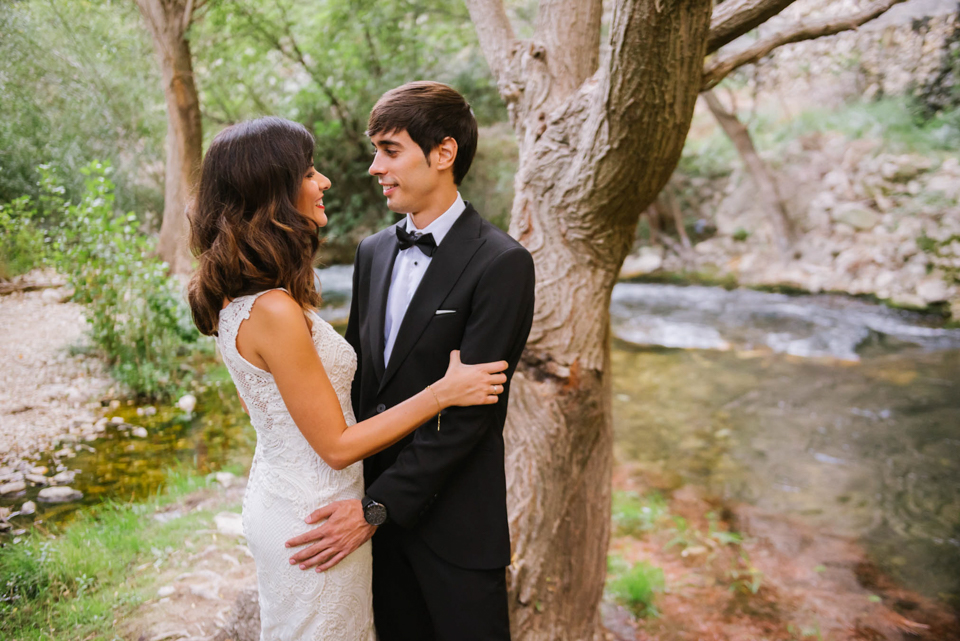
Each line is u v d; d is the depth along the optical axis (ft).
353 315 6.20
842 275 30.89
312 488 4.95
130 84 26.86
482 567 5.34
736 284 32.76
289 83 33.94
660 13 5.59
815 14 16.20
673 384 21.20
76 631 7.37
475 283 5.15
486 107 31.89
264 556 5.02
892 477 15.21
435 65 31.30
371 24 29.37
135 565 8.92
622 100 6.31
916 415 18.53
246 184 4.60
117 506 10.73
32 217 21.65
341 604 5.09
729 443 17.02
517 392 7.94
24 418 13.79
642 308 30.07
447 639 5.38
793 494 14.53
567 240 7.84
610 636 9.93
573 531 7.97
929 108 32.78
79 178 22.43
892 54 30.25
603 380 8.34
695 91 6.33
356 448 4.68
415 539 5.48
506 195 34.17
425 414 4.77
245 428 14.52
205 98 33.01
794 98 37.45
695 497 14.40
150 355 16.76
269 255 4.58
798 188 34.53
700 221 37.24
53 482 11.57
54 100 23.85
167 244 24.63
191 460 12.88
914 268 29.35
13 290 20.53
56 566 8.61
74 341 17.66
